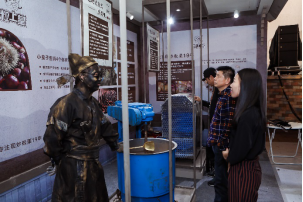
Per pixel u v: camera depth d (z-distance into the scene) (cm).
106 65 210
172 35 500
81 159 147
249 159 167
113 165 412
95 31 191
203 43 486
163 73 509
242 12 458
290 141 557
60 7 307
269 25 689
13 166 244
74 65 150
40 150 279
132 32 490
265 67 457
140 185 192
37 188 273
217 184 238
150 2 340
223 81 253
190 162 369
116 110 235
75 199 146
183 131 348
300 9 661
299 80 632
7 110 237
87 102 153
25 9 254
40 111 277
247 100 166
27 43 258
